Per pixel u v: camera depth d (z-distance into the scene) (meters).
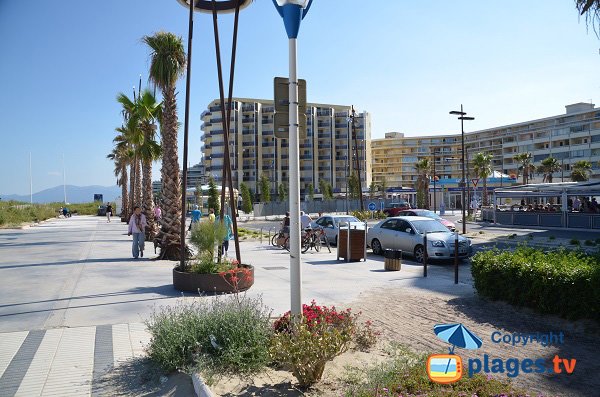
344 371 4.96
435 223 16.31
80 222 46.12
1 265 13.87
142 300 8.75
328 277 11.70
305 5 5.62
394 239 16.41
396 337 6.33
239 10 10.51
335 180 103.25
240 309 5.50
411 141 135.25
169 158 15.37
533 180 98.94
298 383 4.64
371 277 11.71
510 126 113.81
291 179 5.50
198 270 9.79
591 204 34.47
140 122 22.67
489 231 28.95
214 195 48.22
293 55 5.65
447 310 7.83
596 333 6.16
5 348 5.93
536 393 4.23
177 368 4.91
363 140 105.06
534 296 7.27
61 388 4.69
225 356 4.93
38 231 31.48
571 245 19.70
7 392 4.58
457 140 132.75
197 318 5.43
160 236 15.91
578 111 98.88
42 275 11.89
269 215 58.94
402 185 134.75
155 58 15.03
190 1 10.70
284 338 4.71
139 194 29.73
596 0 8.73
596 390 4.47
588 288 6.39
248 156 97.19
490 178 56.91
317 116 102.50
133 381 4.86
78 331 6.70
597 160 89.69
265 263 14.66
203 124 104.62
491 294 8.20
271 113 99.12
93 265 13.87
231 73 10.48
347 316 5.75
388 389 4.06
